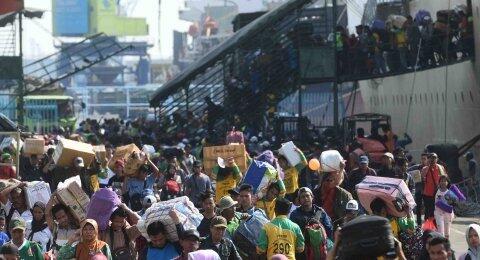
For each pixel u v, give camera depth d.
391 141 67.06
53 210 29.98
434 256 22.62
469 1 69.81
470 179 62.59
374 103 95.75
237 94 79.00
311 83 76.69
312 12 83.38
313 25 77.94
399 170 44.88
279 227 28.42
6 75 94.69
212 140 66.56
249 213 30.98
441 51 71.31
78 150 43.25
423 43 71.75
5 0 94.69
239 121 78.06
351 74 75.62
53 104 124.50
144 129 90.75
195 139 78.12
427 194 47.22
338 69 76.12
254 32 77.50
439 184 44.81
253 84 78.38
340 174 33.59
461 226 53.31
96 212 28.31
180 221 25.91
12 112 102.19
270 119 78.88
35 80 114.75
